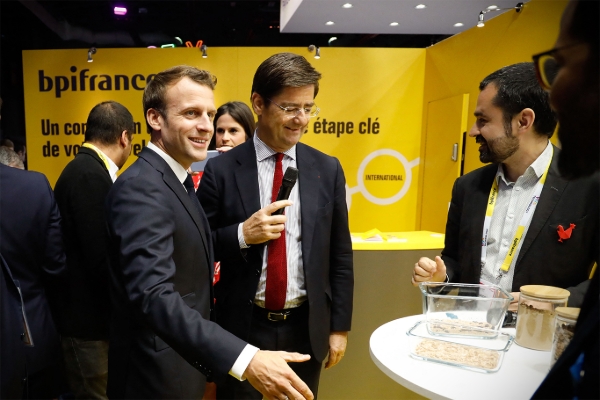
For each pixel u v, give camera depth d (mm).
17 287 1453
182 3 4988
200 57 4383
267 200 1607
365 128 4531
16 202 1583
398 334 1189
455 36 3867
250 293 1531
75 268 1995
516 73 1356
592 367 528
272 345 1563
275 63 1499
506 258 1432
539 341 1073
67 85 4418
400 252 2191
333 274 1726
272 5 5023
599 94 564
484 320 1065
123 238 1079
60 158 4496
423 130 4504
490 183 1554
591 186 1317
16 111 5062
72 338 2043
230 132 2721
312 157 1694
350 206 4625
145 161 1226
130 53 4371
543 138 1394
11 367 1404
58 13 4926
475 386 886
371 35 5164
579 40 562
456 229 1675
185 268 1211
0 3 4695
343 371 2234
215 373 998
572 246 1325
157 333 1023
